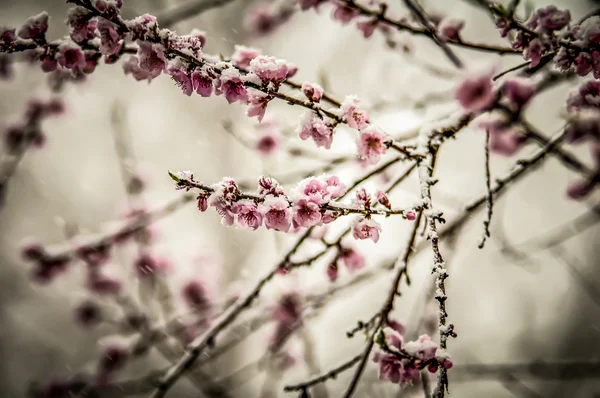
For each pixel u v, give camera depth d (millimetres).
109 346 4418
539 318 8125
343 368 1857
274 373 4270
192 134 9375
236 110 8758
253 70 1748
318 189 1734
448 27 2248
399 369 1693
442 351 1482
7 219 9258
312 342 3758
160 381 2230
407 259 1880
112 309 4719
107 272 4492
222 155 8914
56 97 4555
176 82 1771
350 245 2383
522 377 4121
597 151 3324
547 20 1699
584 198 3842
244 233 8602
